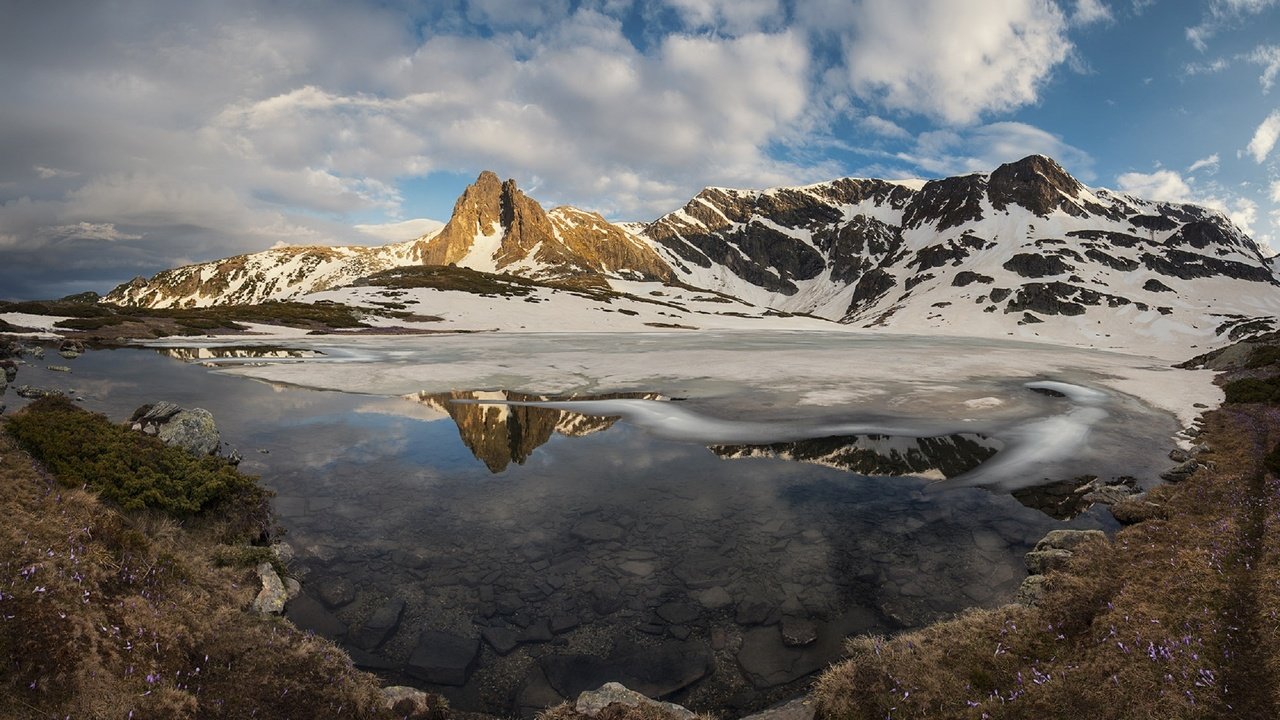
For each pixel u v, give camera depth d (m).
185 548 11.47
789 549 14.00
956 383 42.28
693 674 9.32
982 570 12.96
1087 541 13.08
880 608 11.31
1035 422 29.05
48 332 63.12
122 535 9.59
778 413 30.45
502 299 149.38
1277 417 26.72
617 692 8.46
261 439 23.22
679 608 11.28
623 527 15.23
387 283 162.25
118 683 6.75
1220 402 34.59
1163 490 17.27
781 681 9.16
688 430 26.75
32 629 6.80
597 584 12.15
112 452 13.12
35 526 8.79
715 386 39.19
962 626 9.82
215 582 10.16
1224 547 11.25
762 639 10.29
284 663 8.22
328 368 44.94
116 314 81.31
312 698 7.69
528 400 34.09
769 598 11.68
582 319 137.25
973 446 24.34
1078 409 32.94
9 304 74.06
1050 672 7.97
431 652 9.73
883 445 24.39
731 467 21.03
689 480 19.39
